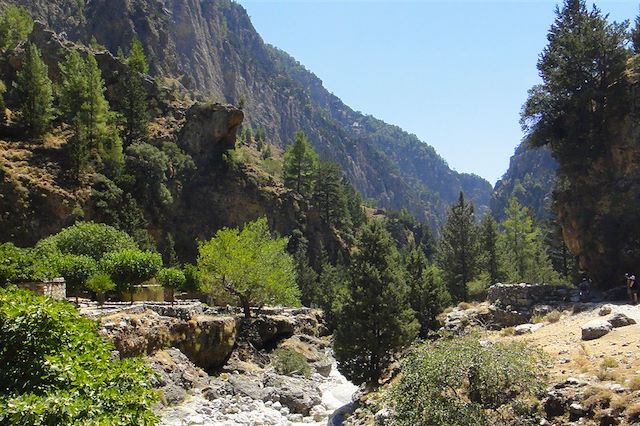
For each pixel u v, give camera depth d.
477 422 10.23
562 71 32.22
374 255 26.72
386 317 24.95
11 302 7.46
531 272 56.31
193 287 40.28
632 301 22.98
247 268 39.31
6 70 87.69
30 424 6.02
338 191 108.88
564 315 22.92
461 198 58.44
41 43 94.62
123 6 182.00
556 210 33.91
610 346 14.02
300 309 49.97
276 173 117.25
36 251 28.22
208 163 93.31
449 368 10.97
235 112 96.75
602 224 29.59
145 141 89.69
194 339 27.53
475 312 27.83
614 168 29.97
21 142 73.19
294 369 32.22
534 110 33.31
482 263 55.94
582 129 31.42
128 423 6.89
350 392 28.58
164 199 81.56
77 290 28.20
